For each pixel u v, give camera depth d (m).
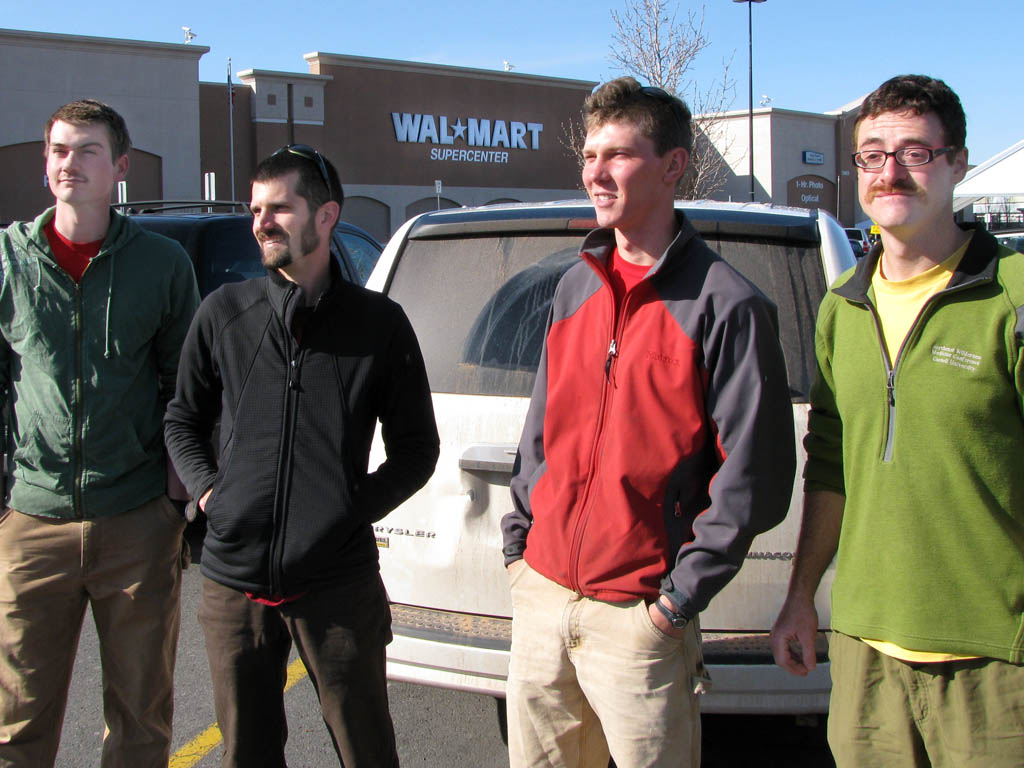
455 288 3.37
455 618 3.07
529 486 2.43
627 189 2.20
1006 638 1.94
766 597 2.86
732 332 2.13
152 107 30.69
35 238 2.71
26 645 2.76
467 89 39.06
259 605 2.44
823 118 47.16
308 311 2.41
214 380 2.59
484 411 3.09
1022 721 1.95
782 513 2.14
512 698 2.42
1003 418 1.95
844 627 2.13
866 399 2.09
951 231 2.06
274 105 34.22
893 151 2.03
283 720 2.55
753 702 2.84
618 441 2.21
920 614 2.00
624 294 2.27
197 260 5.57
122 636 2.81
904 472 2.02
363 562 2.47
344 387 2.43
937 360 1.99
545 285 3.26
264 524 2.38
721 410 2.14
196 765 3.46
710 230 3.22
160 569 2.83
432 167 38.53
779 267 3.15
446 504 3.10
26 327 2.71
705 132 32.31
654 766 2.19
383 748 2.51
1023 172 22.91
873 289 2.14
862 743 2.14
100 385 2.73
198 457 2.57
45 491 2.72
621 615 2.20
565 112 42.03
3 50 28.33
